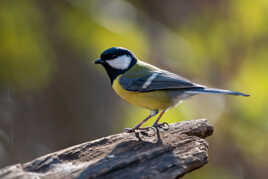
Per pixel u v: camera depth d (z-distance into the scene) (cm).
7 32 1070
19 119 1423
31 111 1429
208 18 1477
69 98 1420
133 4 1316
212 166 1320
